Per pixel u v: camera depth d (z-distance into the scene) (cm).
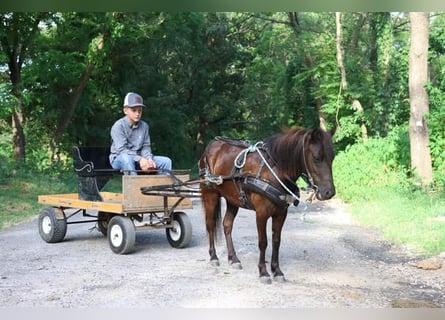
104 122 2652
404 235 906
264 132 3388
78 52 2303
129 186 777
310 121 2531
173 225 845
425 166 1426
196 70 3350
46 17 2050
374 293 601
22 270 709
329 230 1023
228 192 693
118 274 685
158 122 2927
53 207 912
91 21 2130
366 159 1466
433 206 1146
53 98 2280
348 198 1409
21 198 1467
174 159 3161
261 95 3428
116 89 2650
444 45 1889
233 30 3406
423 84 1445
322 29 2372
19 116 2058
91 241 919
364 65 2192
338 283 645
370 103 2062
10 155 2105
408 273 693
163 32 2439
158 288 617
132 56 2506
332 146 583
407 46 2102
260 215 632
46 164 2006
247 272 698
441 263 731
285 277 671
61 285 633
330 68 2153
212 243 742
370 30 2186
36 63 2180
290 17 2400
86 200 848
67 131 2444
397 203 1205
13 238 958
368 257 793
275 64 2694
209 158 732
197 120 3566
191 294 592
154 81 2900
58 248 859
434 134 1459
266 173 625
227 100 3488
